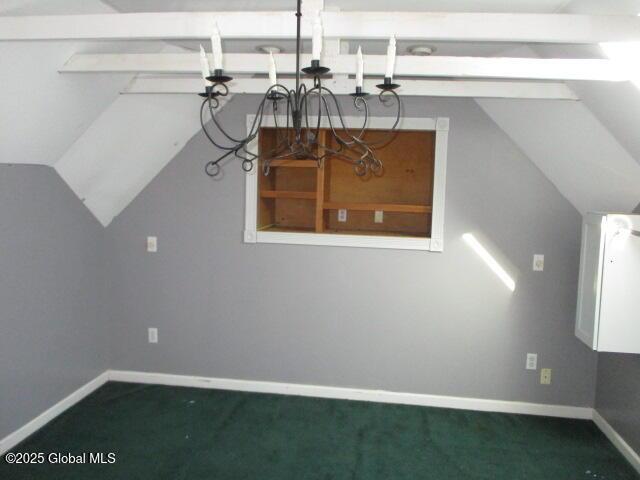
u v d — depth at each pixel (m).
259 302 3.63
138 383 3.80
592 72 2.00
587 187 3.04
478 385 3.49
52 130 2.66
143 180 3.57
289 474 2.66
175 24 1.76
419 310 3.49
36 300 3.00
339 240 3.51
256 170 3.53
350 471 2.70
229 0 2.01
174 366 3.77
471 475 2.70
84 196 3.41
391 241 3.46
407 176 3.84
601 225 2.62
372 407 3.48
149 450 2.85
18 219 2.83
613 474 2.73
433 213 3.40
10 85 2.16
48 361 3.12
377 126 3.38
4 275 2.73
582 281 2.90
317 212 3.57
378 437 3.07
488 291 3.42
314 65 1.42
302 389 3.64
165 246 3.69
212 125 3.52
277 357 3.66
